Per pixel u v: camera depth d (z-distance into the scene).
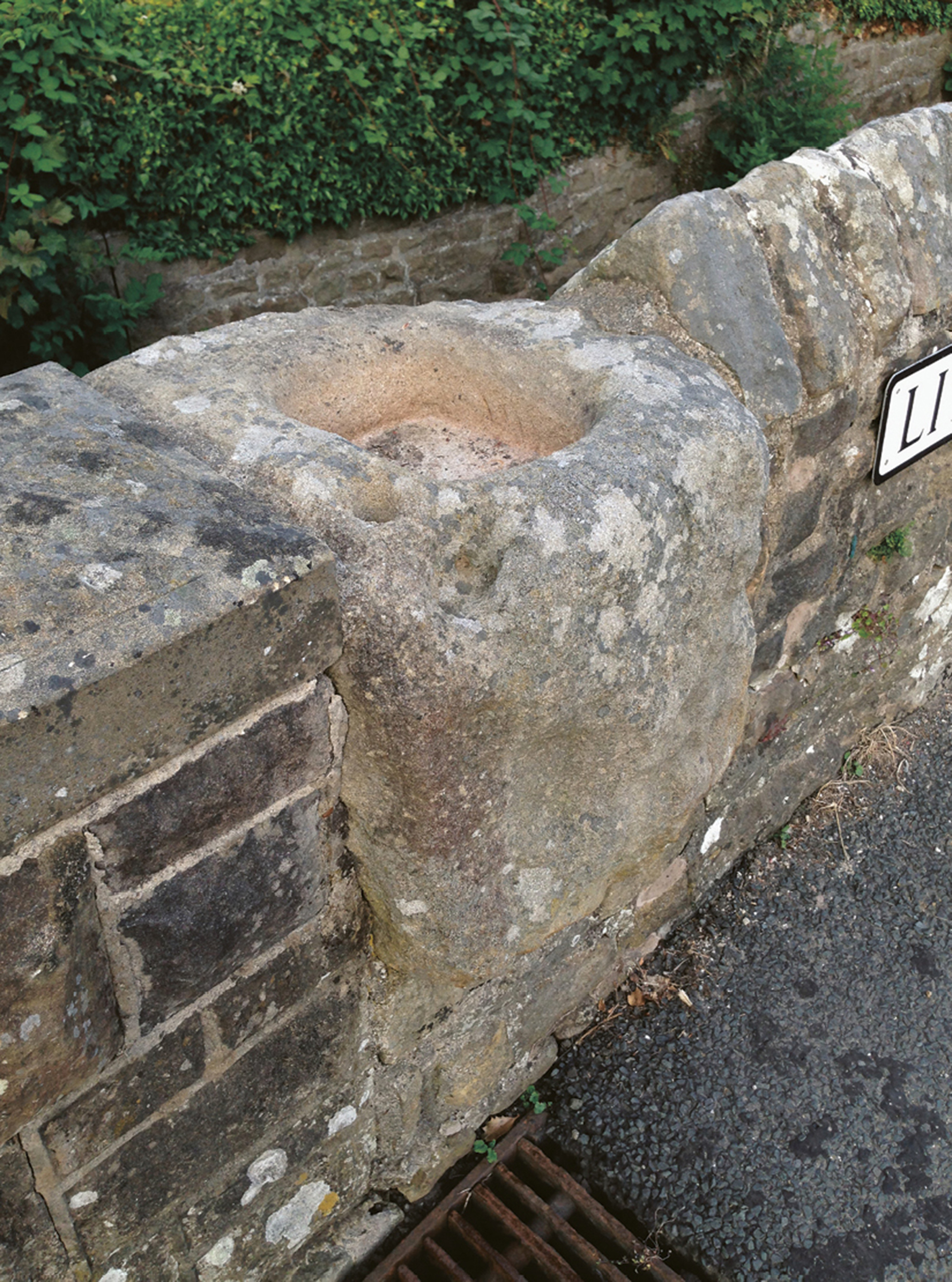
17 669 1.04
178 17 4.15
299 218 4.70
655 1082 2.37
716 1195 2.18
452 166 4.99
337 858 1.58
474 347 2.00
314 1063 1.73
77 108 3.99
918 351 2.34
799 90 5.91
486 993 2.03
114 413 1.54
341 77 4.54
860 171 2.25
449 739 1.40
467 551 1.48
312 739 1.37
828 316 2.10
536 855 1.71
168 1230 1.63
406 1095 1.98
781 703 2.67
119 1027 1.32
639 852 1.98
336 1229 2.04
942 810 3.01
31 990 1.14
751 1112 2.31
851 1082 2.37
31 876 1.09
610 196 5.71
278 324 2.00
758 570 2.23
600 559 1.47
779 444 2.08
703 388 1.81
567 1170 2.26
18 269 3.85
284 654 1.25
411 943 1.67
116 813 1.16
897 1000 2.53
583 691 1.53
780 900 2.76
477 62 4.87
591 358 1.88
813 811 2.99
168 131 4.18
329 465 1.50
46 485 1.33
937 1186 2.19
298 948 1.57
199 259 4.55
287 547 1.25
